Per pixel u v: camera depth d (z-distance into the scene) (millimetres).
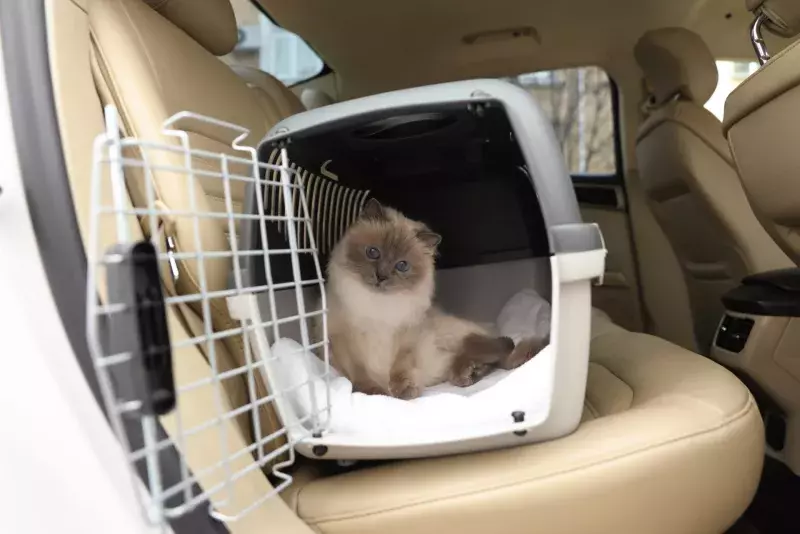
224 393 973
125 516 774
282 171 997
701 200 1922
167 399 606
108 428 773
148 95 999
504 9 2092
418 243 1459
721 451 966
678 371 1212
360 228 1440
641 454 933
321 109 1062
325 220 1474
